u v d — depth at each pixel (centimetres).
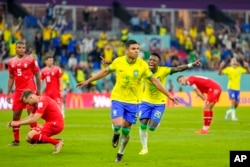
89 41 11725
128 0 12850
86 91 10856
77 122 7262
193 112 9194
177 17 13150
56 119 4278
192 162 3900
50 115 4269
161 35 12125
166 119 7800
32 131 4250
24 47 4875
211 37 12738
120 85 3781
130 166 3731
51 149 4556
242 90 11350
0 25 11488
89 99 10288
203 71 11362
